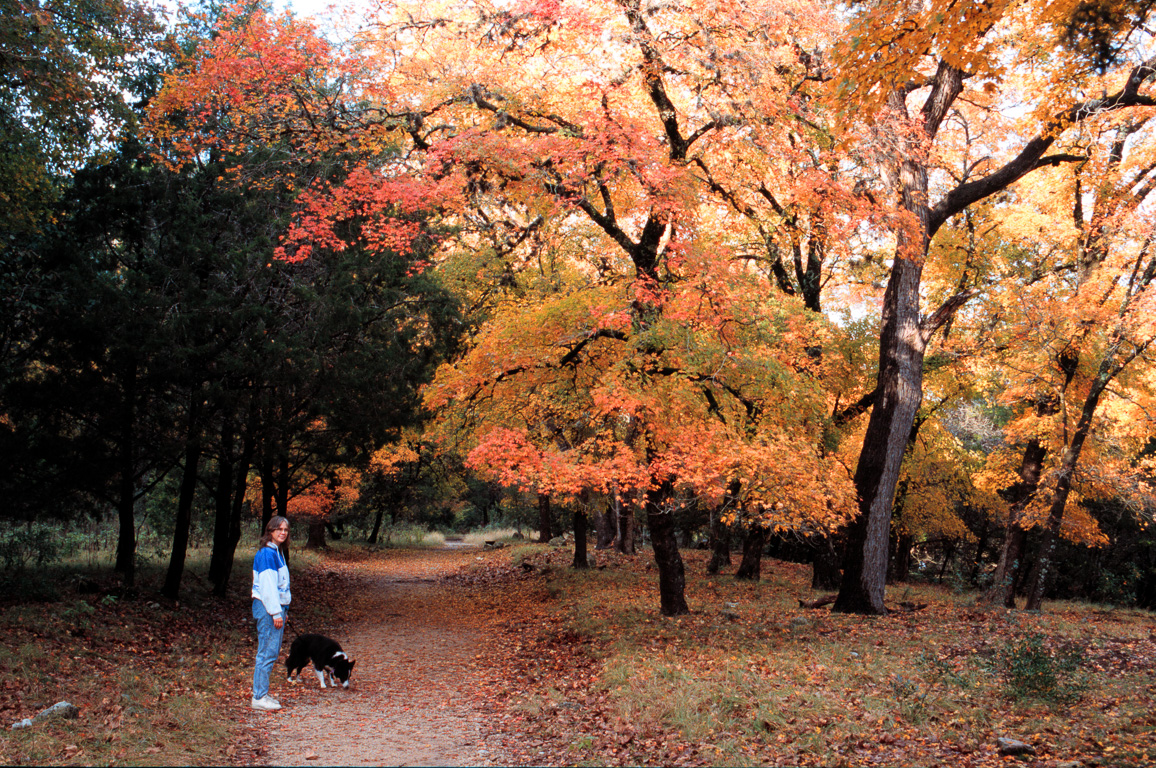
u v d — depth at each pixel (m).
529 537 42.84
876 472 13.00
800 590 17.05
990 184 13.18
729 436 11.14
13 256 12.15
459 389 11.94
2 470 11.82
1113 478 15.54
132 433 12.81
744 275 12.37
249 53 10.69
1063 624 11.77
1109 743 5.58
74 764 4.65
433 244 16.05
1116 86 11.81
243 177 12.42
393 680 9.39
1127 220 13.65
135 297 11.96
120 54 11.66
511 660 10.91
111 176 12.52
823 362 16.19
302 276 13.50
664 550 12.79
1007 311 16.02
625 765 5.49
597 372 12.77
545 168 10.30
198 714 6.38
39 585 11.41
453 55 11.25
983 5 6.02
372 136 11.35
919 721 6.27
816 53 12.47
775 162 12.02
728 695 6.98
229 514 18.09
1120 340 14.20
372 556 33.41
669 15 10.98
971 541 31.38
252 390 12.81
